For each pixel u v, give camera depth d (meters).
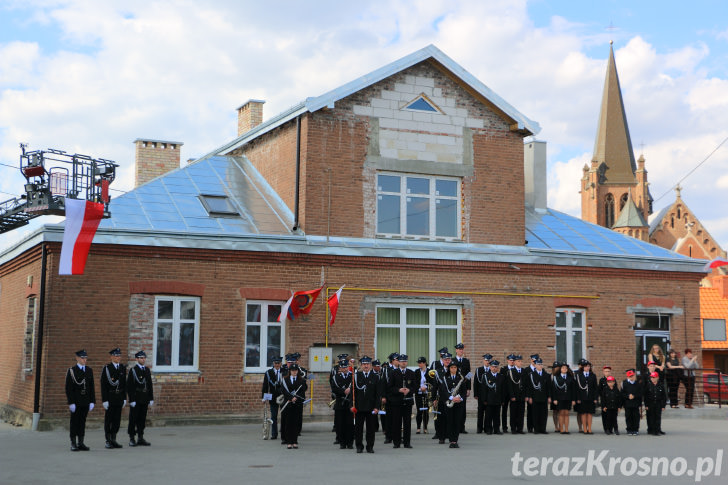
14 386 24.53
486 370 21.38
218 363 23.03
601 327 27.84
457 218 26.78
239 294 23.42
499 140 27.48
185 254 22.83
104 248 21.97
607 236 30.61
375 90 26.08
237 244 23.33
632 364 28.17
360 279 24.88
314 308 24.20
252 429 21.78
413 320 25.61
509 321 26.58
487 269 26.39
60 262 20.78
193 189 26.69
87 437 19.69
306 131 25.11
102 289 21.94
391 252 25.09
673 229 115.44
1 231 27.00
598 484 13.32
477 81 26.92
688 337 29.22
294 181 25.59
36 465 15.00
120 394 17.67
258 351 23.69
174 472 14.16
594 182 119.62
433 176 26.64
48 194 22.83
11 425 22.91
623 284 28.36
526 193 32.69
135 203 24.62
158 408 22.31
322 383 24.14
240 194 27.00
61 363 21.39
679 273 29.17
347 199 25.34
